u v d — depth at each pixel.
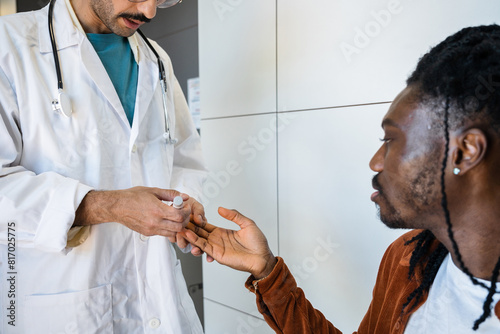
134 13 1.04
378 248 1.31
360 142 1.33
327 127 1.43
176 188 1.36
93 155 1.10
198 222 1.02
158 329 1.19
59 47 1.11
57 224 0.93
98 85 1.12
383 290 0.86
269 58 1.62
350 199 1.38
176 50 2.69
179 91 1.50
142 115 1.21
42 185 0.97
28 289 1.05
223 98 1.86
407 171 0.59
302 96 1.51
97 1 1.05
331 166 1.43
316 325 0.86
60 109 1.03
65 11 1.13
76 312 1.05
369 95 1.29
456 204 0.56
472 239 0.57
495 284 0.57
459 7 1.07
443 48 0.59
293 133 1.57
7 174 0.97
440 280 0.69
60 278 1.05
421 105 0.57
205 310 2.06
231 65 1.80
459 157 0.53
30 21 1.12
